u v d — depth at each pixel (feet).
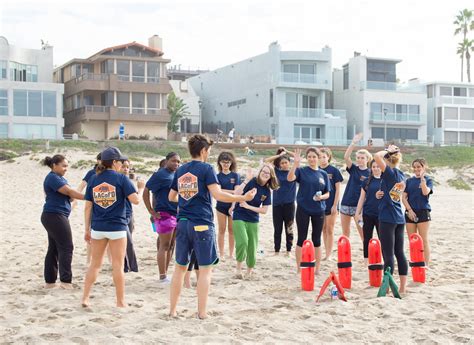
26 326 19.98
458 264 33.42
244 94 204.33
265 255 36.09
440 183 137.90
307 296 25.29
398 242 25.79
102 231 22.12
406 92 200.13
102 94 172.86
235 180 34.14
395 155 25.54
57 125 165.37
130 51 171.32
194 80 240.12
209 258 20.81
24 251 36.86
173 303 21.18
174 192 22.03
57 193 25.73
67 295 24.70
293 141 183.42
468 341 18.79
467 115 212.43
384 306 22.95
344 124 190.08
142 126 174.50
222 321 20.65
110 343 18.04
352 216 33.12
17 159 117.19
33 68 172.24
